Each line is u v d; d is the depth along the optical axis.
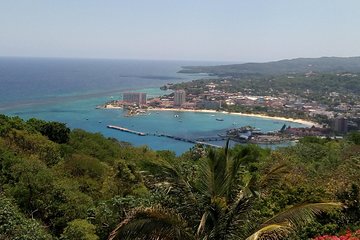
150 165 9.50
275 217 8.20
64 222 20.16
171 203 8.89
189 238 7.96
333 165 28.84
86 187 26.28
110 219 17.81
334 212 15.48
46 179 21.00
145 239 7.55
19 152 28.33
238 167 9.11
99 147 40.56
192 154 29.64
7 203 16.00
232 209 8.49
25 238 14.38
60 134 39.91
